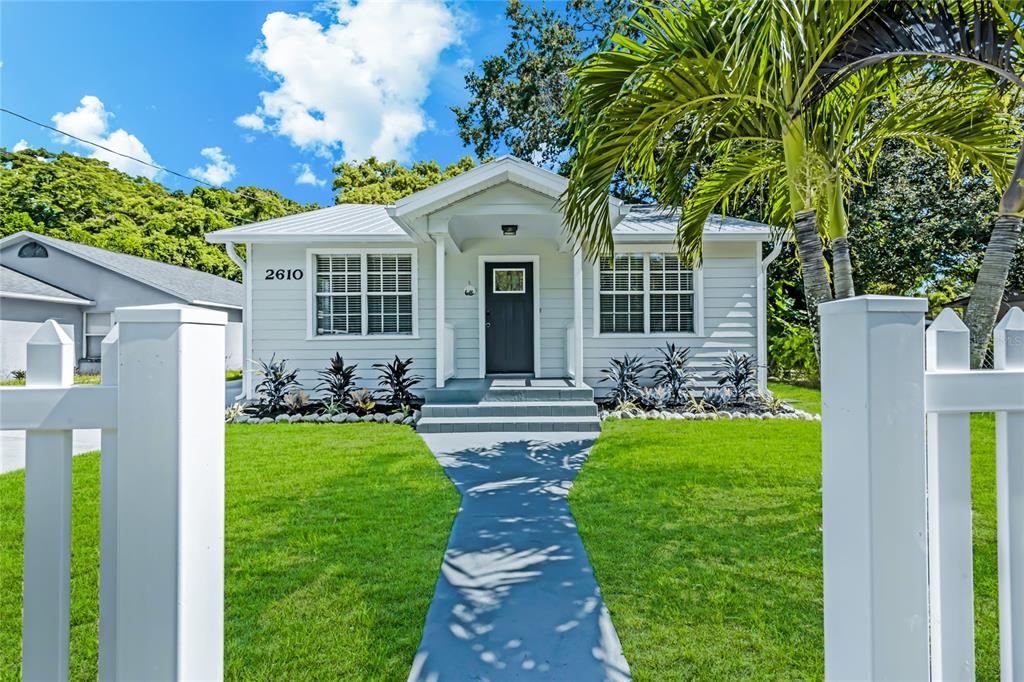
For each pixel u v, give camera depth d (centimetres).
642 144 363
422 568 271
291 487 419
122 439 99
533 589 247
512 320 919
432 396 743
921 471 99
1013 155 369
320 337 876
